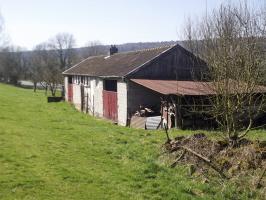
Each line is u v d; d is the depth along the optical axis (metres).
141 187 11.54
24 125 21.58
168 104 24.45
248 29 15.03
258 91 15.67
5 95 46.88
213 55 15.21
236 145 13.86
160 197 10.75
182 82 27.31
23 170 12.15
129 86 27.98
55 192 10.55
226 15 16.23
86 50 116.81
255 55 14.51
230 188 11.34
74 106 43.25
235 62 14.23
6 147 14.91
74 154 14.91
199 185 11.64
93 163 13.77
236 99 14.72
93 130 21.80
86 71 39.22
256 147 13.01
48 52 102.06
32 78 91.81
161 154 14.94
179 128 23.58
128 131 22.16
